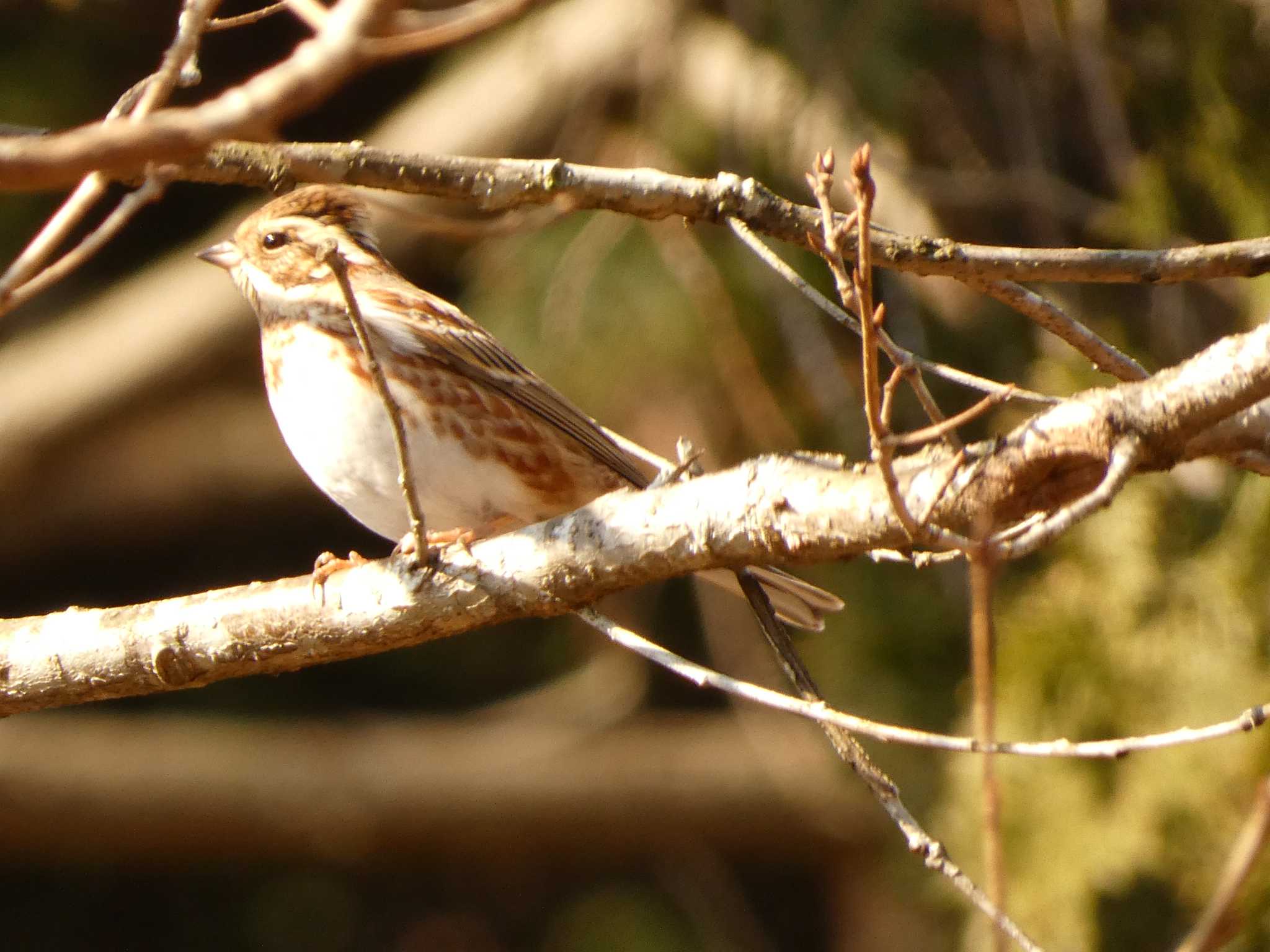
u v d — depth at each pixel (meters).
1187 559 11.09
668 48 12.99
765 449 12.33
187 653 6.33
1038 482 4.89
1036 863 10.99
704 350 12.49
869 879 15.75
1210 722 10.68
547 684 16.77
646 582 5.79
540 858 16.06
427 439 7.91
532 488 8.13
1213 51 11.58
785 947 16.94
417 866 15.88
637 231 12.63
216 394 17.83
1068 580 11.29
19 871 16.38
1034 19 12.30
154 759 15.26
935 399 12.06
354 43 3.35
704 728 16.66
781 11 12.65
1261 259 6.23
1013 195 12.34
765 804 16.14
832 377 12.12
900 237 6.32
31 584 17.47
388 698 16.88
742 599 13.91
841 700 12.85
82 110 15.21
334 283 8.04
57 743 15.12
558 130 13.84
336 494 8.06
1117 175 11.91
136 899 16.55
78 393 14.22
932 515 4.99
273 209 8.32
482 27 3.98
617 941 16.00
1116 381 7.91
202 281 14.73
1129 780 10.86
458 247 13.87
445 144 13.87
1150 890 11.34
